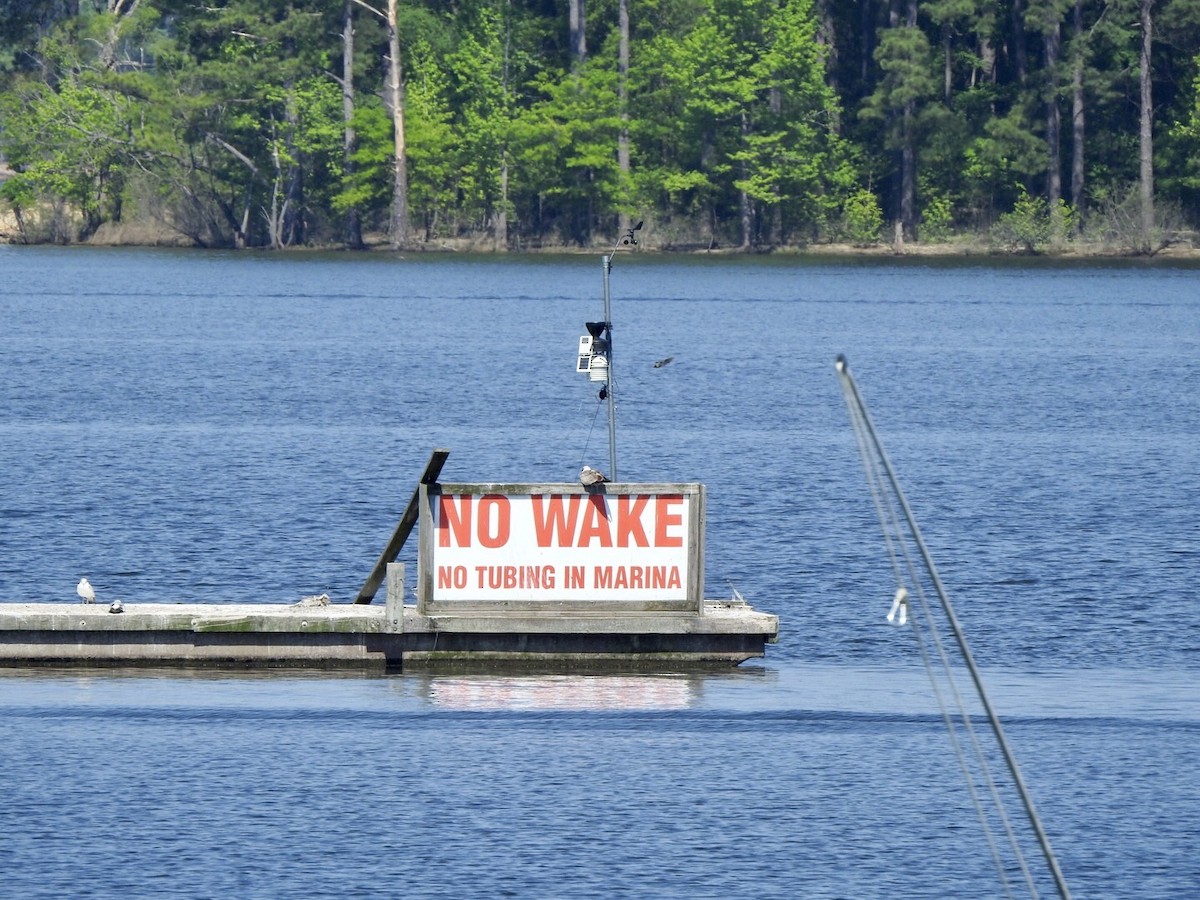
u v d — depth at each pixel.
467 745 75.75
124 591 107.19
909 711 81.88
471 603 88.56
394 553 91.69
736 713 81.19
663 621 88.62
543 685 85.88
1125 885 62.06
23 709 80.19
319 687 84.75
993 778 72.44
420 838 65.06
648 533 88.75
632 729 78.50
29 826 65.62
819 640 96.31
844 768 73.44
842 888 61.31
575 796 69.69
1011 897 60.69
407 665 88.50
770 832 66.12
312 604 91.31
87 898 59.50
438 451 87.19
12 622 87.38
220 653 88.06
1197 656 93.44
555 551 88.50
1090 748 76.31
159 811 67.31
